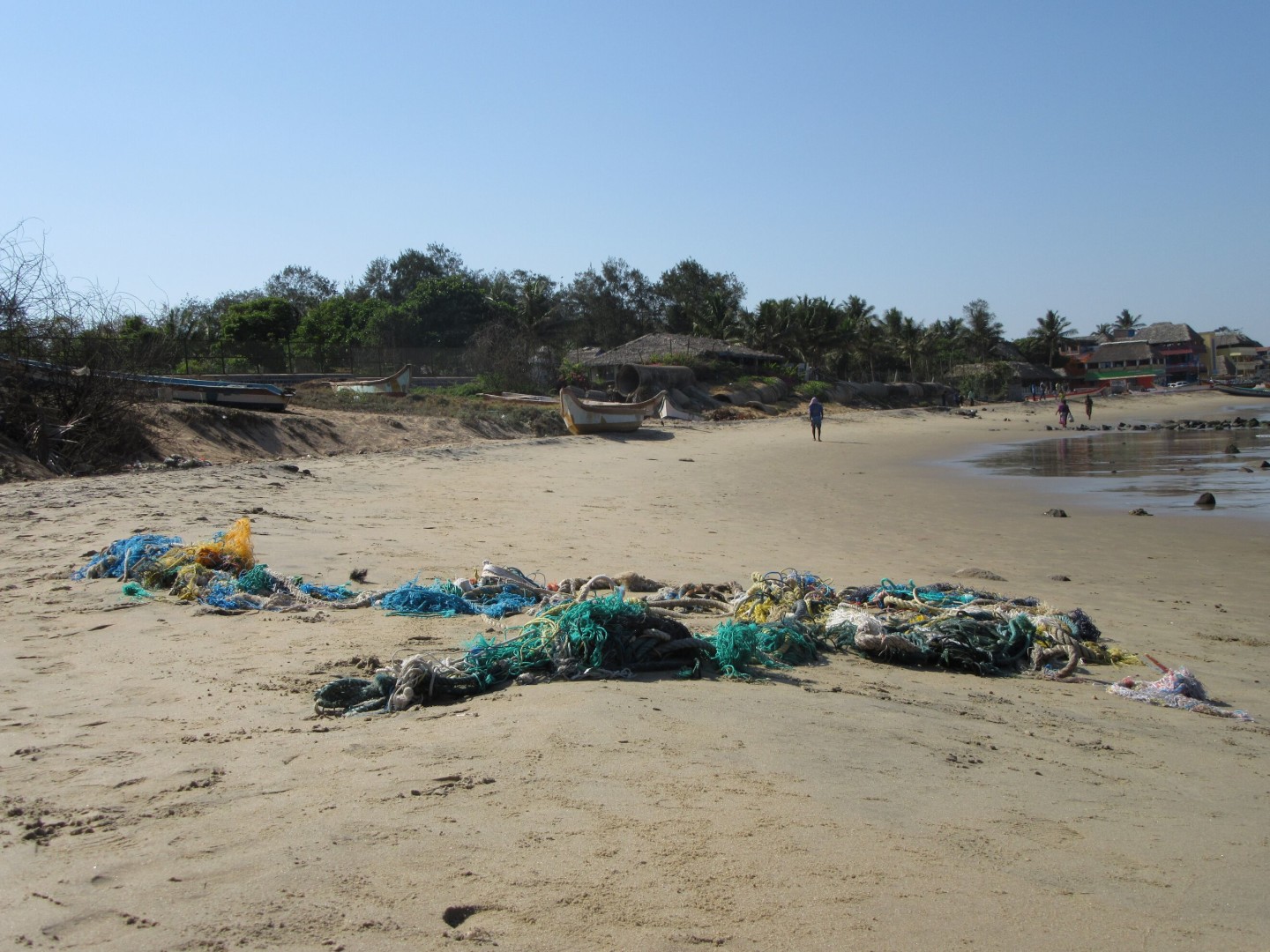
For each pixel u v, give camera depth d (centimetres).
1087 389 11162
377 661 648
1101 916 348
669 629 675
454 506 1736
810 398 6250
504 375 5219
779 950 308
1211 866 405
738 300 9006
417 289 6881
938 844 395
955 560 1364
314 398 3619
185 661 648
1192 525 1717
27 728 501
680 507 1931
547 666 626
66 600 828
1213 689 760
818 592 934
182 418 2372
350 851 356
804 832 392
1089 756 556
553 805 403
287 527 1320
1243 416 6444
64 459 1953
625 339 8738
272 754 462
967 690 706
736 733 510
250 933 302
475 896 329
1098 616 1016
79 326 2078
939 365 9450
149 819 383
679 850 369
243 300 7956
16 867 342
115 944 295
